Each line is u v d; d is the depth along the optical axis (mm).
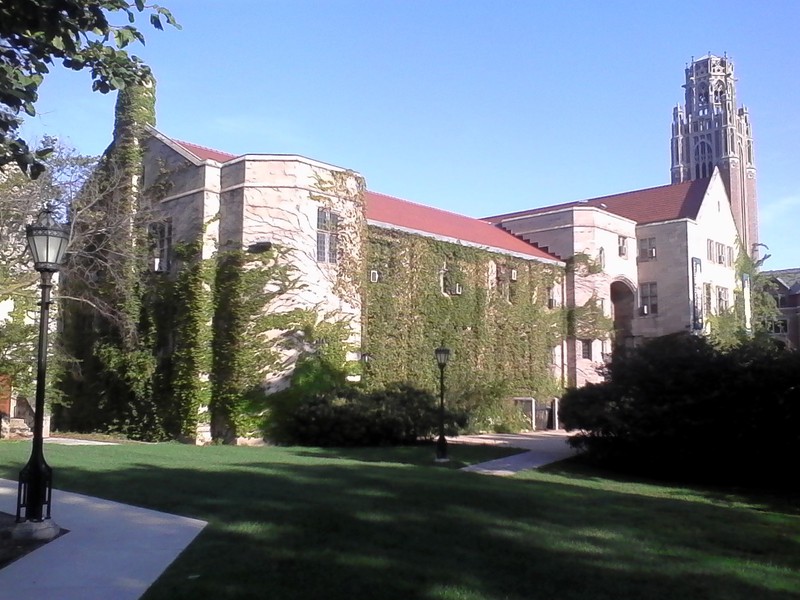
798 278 70500
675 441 18781
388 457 20031
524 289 35438
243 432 24469
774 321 51312
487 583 7008
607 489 16172
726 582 7367
